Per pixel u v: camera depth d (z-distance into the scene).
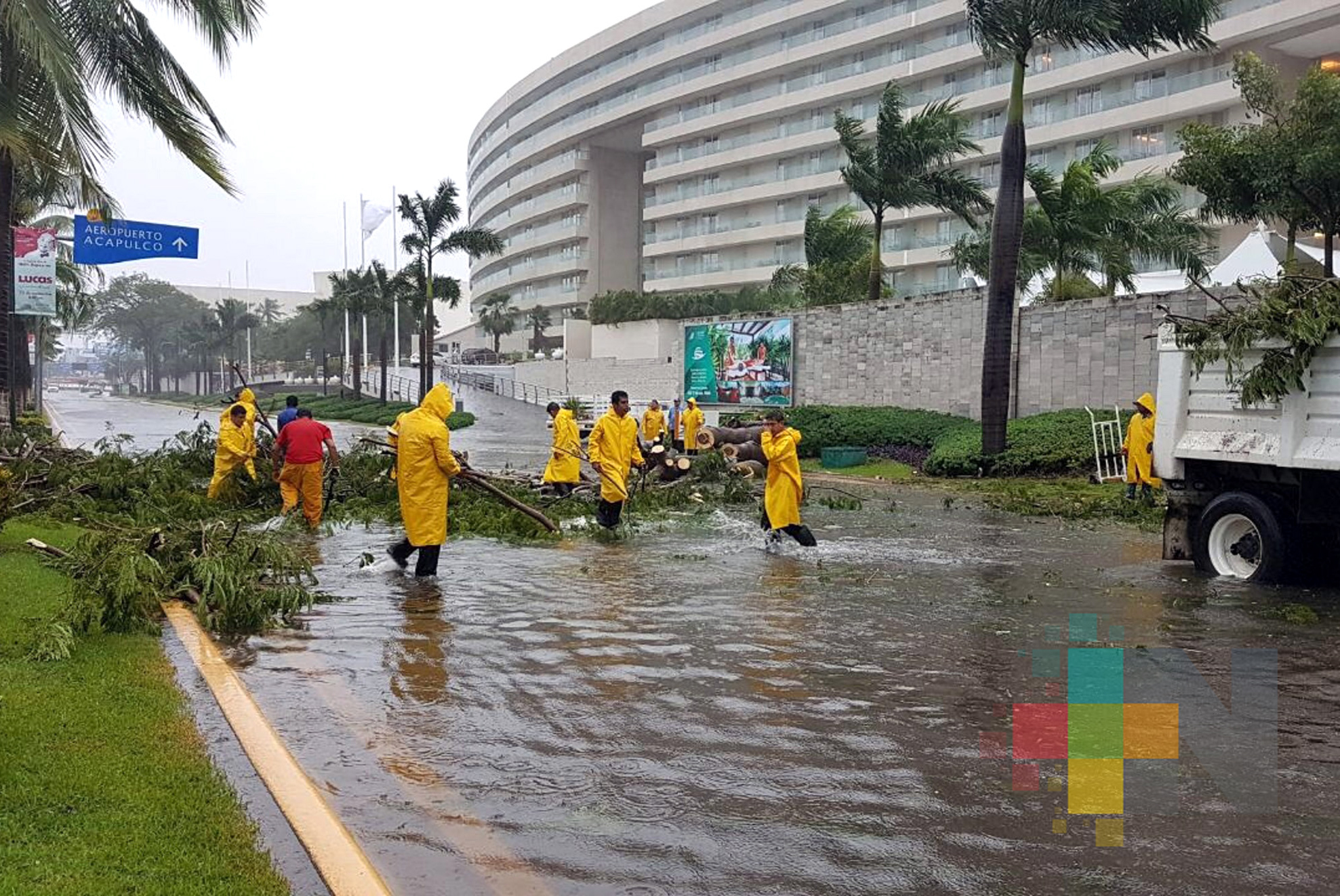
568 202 81.38
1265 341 9.47
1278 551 9.57
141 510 12.68
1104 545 12.41
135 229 20.64
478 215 104.12
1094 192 25.30
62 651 5.91
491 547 12.03
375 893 3.36
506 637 7.38
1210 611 8.41
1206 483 10.55
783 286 42.62
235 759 4.55
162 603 7.75
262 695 5.90
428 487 9.77
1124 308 23.44
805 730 5.35
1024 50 21.39
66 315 41.56
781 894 3.58
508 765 4.82
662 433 26.92
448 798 4.42
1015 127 21.69
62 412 63.31
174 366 124.06
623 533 13.12
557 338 84.94
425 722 5.44
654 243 73.00
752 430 25.02
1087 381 24.28
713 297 54.12
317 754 4.94
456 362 87.31
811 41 61.97
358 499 15.65
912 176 29.53
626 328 54.03
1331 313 8.89
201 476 17.81
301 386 89.88
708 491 18.14
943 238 55.00
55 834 3.53
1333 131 17.44
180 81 17.53
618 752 5.01
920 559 11.19
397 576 9.92
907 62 56.22
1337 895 3.59
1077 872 3.75
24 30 13.92
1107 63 47.03
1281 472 9.67
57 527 11.62
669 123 70.56
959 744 5.15
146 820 3.70
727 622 7.91
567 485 16.70
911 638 7.41
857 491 20.02
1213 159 18.91
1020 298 29.05
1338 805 4.40
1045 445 21.64
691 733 5.29
